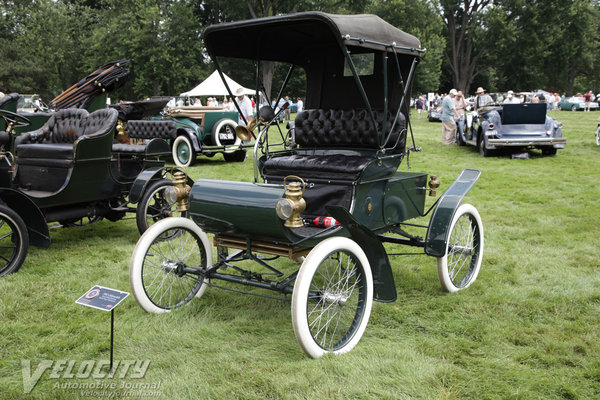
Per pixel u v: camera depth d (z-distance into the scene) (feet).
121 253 15.94
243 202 9.29
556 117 76.43
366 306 9.84
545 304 11.30
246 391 7.96
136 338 9.89
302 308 8.68
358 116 13.03
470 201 22.77
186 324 10.54
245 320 10.73
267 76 53.16
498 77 173.17
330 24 9.62
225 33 12.09
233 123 36.58
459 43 142.31
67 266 14.49
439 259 11.86
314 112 13.82
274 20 10.53
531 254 15.19
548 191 24.71
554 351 9.20
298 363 8.77
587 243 16.15
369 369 8.54
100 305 8.40
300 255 10.12
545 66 143.02
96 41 103.81
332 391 7.93
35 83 118.21
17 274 13.56
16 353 9.33
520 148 39.91
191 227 11.55
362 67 13.11
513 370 8.55
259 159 12.77
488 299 11.66
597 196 23.30
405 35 11.62
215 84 58.75
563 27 136.98
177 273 11.29
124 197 18.28
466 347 9.39
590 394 7.86
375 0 127.54
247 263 14.71
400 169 31.53
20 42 119.65
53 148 15.48
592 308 11.09
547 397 7.80
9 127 15.46
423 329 10.32
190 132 34.83
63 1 128.36
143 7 102.94
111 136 16.02
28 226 14.29
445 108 43.60
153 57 101.76
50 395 7.93
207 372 8.55
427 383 8.16
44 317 10.98
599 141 41.52
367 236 9.66
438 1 135.74
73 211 16.22
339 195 10.83
